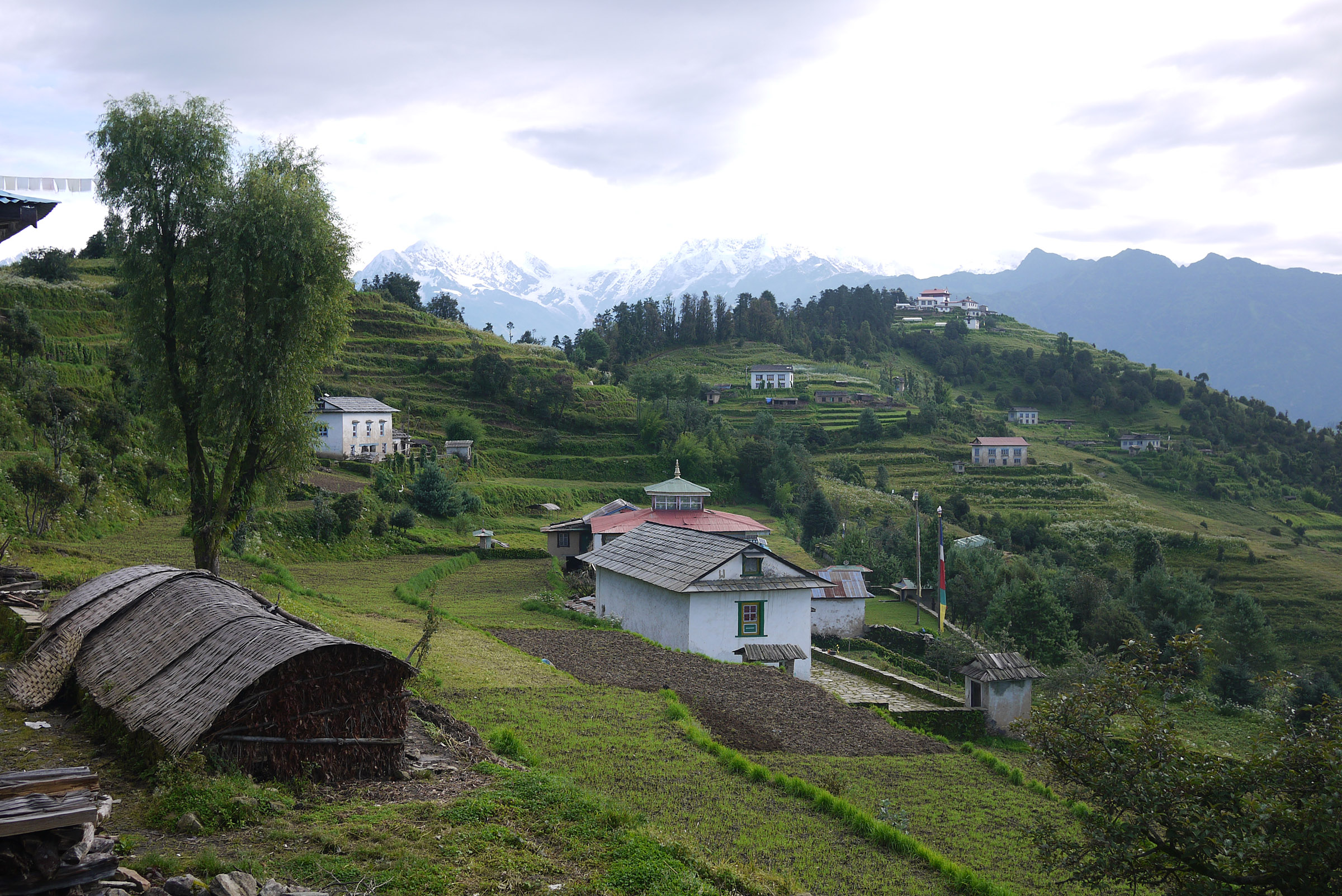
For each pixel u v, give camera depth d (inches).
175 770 454.3
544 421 4635.8
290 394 1101.1
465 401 4596.5
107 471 2139.5
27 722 580.4
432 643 1206.3
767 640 1470.2
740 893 442.6
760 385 7347.4
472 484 3469.5
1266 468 6870.1
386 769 527.8
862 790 814.5
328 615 1255.5
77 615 693.3
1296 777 442.3
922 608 2736.2
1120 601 2768.2
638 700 981.8
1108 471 6348.4
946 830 735.1
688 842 532.7
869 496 4690.0
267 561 1610.5
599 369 6825.8
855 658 1946.4
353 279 1168.8
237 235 1028.5
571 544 2593.5
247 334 1069.1
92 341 2950.3
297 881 368.5
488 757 617.6
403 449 3764.8
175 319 1086.4
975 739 1259.2
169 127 1049.5
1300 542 5036.9
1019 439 6151.6
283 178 1105.4
